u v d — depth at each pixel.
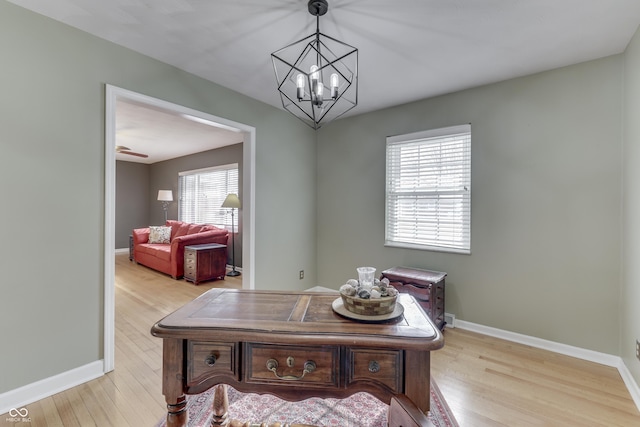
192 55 2.27
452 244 2.97
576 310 2.34
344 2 1.67
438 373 2.11
